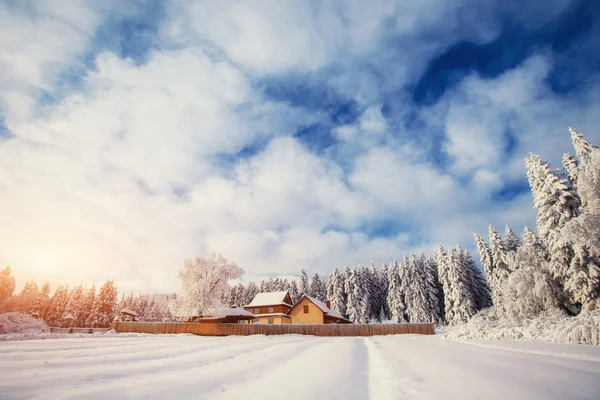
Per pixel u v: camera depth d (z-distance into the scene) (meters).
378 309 66.31
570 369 6.33
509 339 17.16
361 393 5.27
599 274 18.69
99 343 17.28
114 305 77.88
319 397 5.03
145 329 37.22
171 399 4.99
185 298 39.12
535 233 31.11
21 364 8.48
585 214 19.36
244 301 86.75
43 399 4.89
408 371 7.06
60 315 80.62
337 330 33.69
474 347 12.80
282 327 34.09
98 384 6.07
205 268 40.72
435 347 13.58
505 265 38.38
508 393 4.45
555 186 23.98
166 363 9.14
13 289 93.56
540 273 22.70
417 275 52.78
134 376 7.01
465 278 47.09
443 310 57.78
